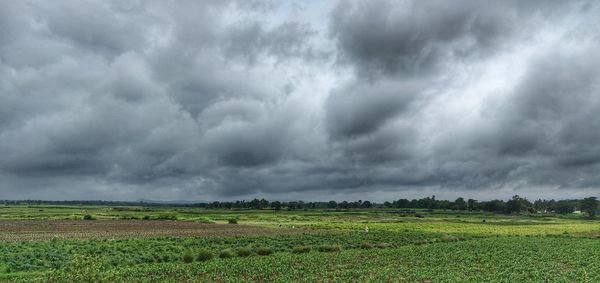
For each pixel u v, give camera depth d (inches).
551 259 2144.4
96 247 2308.1
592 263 2010.3
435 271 1718.8
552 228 5147.6
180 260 2059.5
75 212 7711.6
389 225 5221.5
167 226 4387.3
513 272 1728.6
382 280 1508.4
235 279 1526.8
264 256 2182.6
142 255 2090.3
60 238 2854.3
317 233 3735.2
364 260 2030.0
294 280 1525.6
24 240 2682.1
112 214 6909.5
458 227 5049.2
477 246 2741.1
